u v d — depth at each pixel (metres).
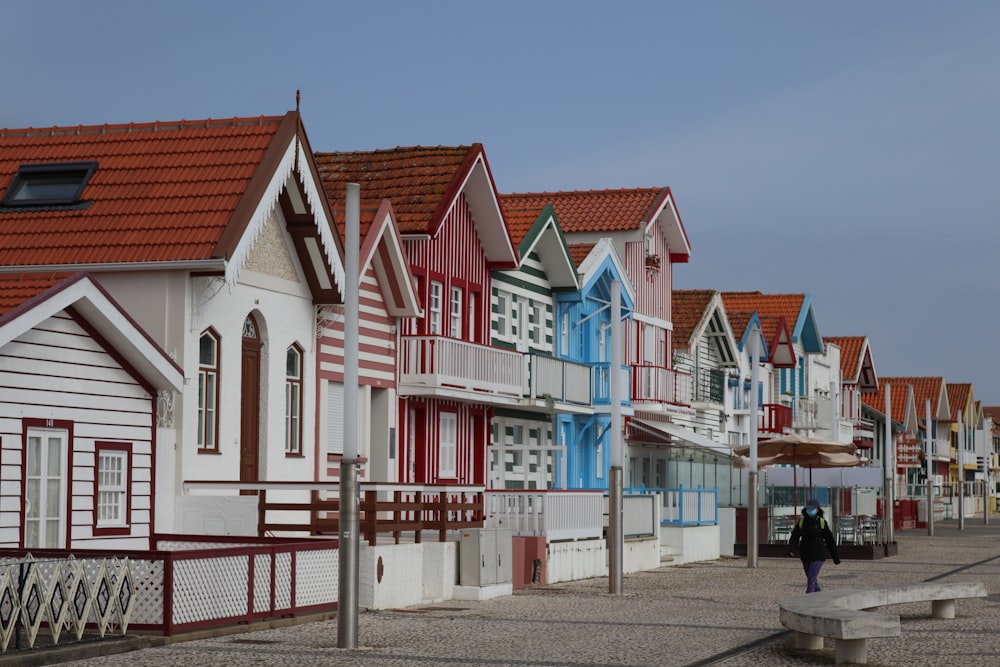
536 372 36.91
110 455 22.84
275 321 27.23
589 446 42.47
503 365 35.00
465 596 26.00
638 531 36.81
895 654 18.66
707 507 42.78
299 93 26.14
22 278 21.23
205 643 18.62
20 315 20.14
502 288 36.84
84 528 22.12
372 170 33.81
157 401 23.89
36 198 25.80
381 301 31.39
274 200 25.33
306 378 28.28
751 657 18.22
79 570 17.61
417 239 32.19
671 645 19.31
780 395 67.00
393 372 31.78
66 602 17.23
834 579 33.59
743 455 44.38
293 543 21.78
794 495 46.41
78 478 22.03
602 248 41.22
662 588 30.00
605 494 34.44
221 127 26.09
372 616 22.80
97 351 22.52
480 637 20.02
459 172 32.84
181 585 18.80
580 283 40.12
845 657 17.70
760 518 45.88
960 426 81.69
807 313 69.12
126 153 26.05
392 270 30.92
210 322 25.17
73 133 26.86
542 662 17.44
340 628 18.48
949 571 37.16
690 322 53.38
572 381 39.06
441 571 25.62
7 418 20.67
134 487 23.34
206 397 25.48
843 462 45.78
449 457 34.25
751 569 37.53
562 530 31.08
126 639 17.84
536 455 39.25
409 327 32.22
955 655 18.55
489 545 26.56
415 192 32.72
